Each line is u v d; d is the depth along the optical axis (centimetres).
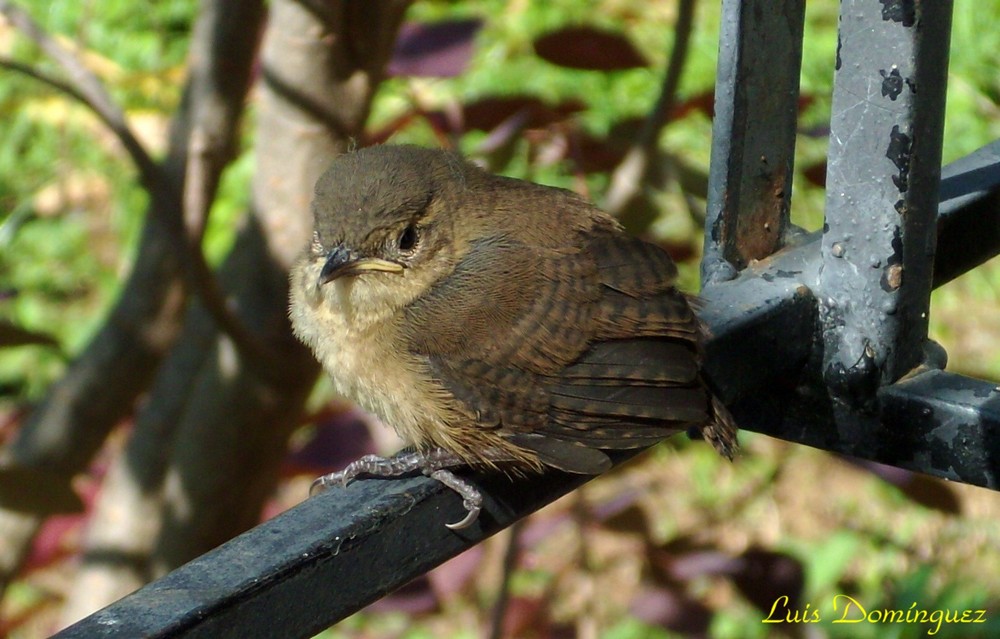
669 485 1480
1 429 1070
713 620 984
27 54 1773
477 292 706
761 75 683
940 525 1415
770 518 1439
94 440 1017
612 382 679
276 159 877
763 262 702
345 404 977
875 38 625
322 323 748
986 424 621
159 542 928
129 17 1919
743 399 702
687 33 940
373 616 1277
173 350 983
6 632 1151
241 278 895
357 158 756
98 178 1762
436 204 730
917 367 666
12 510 804
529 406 686
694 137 1623
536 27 1769
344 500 572
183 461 911
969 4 1852
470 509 605
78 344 1662
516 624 1030
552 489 682
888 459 660
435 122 959
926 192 642
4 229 1588
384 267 716
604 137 1056
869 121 633
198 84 898
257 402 888
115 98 1511
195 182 855
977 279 1734
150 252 1002
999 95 1769
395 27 872
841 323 659
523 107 949
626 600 1292
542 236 724
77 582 988
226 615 484
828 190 653
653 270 707
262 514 995
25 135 1762
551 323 689
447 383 694
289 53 862
